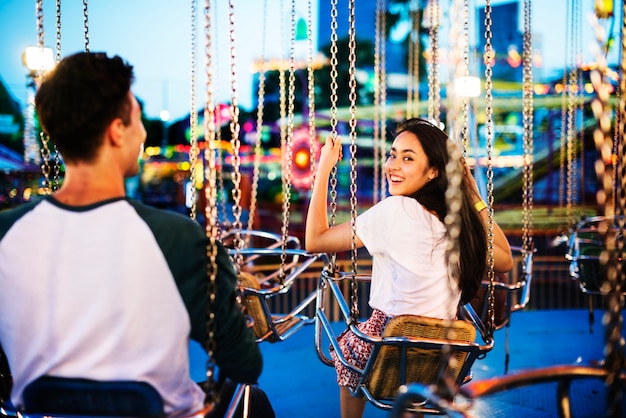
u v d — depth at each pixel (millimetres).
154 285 1288
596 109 1209
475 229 2193
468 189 2283
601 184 1196
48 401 1294
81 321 1284
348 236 2213
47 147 1850
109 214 1307
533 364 4203
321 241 2264
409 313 2107
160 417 1278
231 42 1958
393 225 2119
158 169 23000
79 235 1296
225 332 1408
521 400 3436
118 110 1351
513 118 17156
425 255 2094
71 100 1304
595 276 3393
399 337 1832
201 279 1341
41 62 1837
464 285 2186
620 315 1188
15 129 18234
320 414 3324
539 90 13398
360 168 18984
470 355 1911
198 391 1485
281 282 2631
